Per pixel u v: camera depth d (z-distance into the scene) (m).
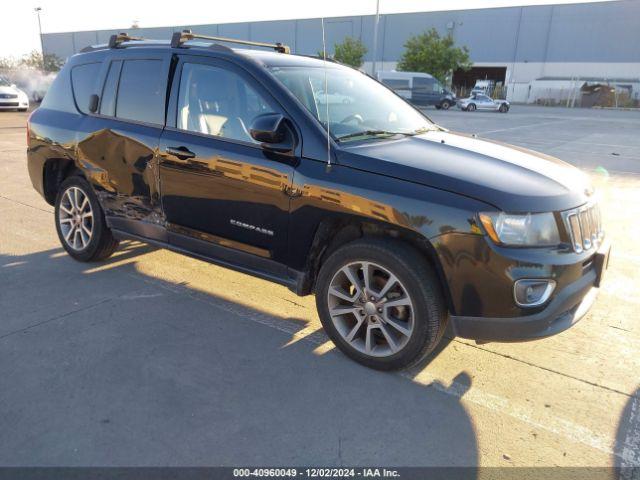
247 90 3.54
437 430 2.71
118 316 3.83
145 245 5.40
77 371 3.12
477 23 52.19
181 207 3.87
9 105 20.34
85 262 4.87
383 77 36.94
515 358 3.42
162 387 2.99
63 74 4.82
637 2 45.44
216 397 2.91
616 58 47.50
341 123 3.48
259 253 3.54
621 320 3.98
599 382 3.17
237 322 3.80
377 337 3.30
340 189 3.06
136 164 4.07
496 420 2.80
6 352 3.30
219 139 3.61
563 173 3.30
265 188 3.36
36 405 2.80
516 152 3.66
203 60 3.78
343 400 2.93
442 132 4.11
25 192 7.83
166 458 2.46
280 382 3.07
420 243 2.94
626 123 25.45
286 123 3.30
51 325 3.66
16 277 4.51
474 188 2.83
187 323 3.76
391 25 53.78
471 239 2.76
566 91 47.19
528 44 50.84
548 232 2.80
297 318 3.89
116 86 4.28
